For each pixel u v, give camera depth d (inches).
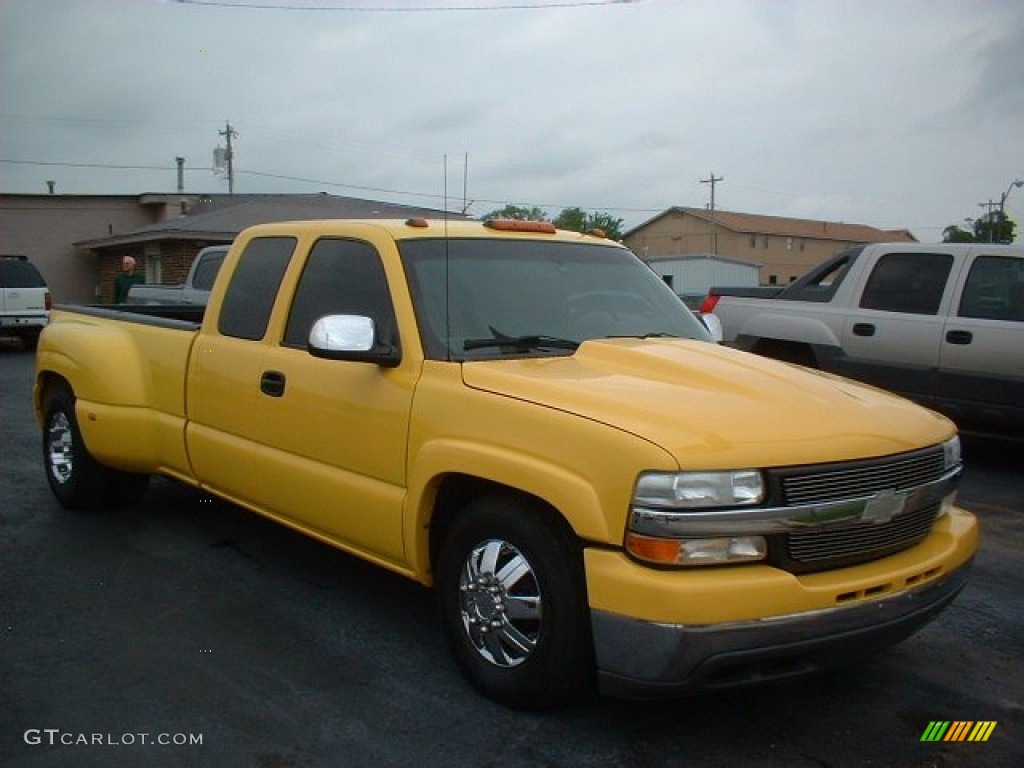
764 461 129.0
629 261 210.7
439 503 160.1
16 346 841.5
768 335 374.3
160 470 230.1
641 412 135.3
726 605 124.3
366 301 176.7
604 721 146.0
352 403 170.2
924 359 333.7
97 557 218.5
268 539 233.1
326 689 155.2
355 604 191.9
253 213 1125.7
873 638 135.9
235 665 163.6
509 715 147.0
